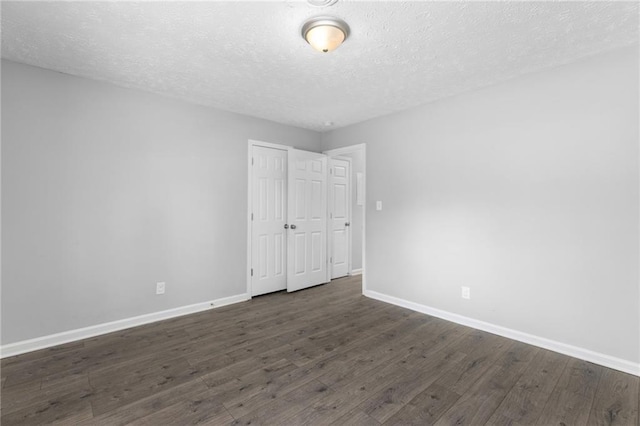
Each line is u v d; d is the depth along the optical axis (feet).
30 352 8.41
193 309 11.55
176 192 11.11
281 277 14.40
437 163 11.10
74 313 9.18
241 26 6.63
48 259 8.79
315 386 6.84
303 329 10.03
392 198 12.57
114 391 6.64
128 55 7.93
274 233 14.08
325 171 15.93
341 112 12.53
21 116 8.37
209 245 11.96
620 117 7.54
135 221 10.25
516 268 9.23
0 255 8.14
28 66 8.45
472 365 7.76
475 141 10.09
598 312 7.86
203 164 11.76
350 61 8.23
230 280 12.59
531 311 8.95
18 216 8.36
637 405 6.23
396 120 12.41
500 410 6.08
